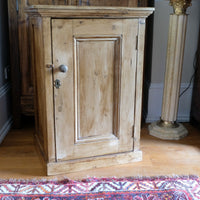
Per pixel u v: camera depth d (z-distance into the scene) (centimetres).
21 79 247
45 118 177
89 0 231
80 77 174
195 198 160
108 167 193
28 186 170
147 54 272
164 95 241
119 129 191
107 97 184
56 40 163
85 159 187
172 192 164
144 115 278
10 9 231
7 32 258
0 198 158
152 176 183
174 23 221
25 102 252
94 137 188
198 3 249
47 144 179
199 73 251
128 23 175
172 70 231
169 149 220
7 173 185
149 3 256
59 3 231
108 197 160
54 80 169
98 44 173
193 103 265
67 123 179
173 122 246
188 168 194
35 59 192
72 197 159
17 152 214
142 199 158
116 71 181
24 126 263
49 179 178
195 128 260
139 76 187
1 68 240
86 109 181
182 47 226
